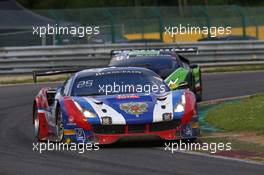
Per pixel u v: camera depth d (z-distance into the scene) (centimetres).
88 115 3072
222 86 6319
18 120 4509
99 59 8169
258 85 6303
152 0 19575
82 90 3350
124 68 3522
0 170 2603
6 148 3250
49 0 19288
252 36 9500
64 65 8044
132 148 3059
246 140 3228
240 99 5150
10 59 7900
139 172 2450
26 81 7344
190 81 4756
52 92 3644
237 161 2645
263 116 3891
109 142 3038
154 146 3108
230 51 8488
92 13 9094
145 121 3028
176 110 3097
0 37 8569
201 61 8381
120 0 19012
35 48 7962
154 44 8375
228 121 3888
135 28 9288
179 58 5141
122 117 3036
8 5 9556
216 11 9688
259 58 8631
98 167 2589
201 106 4916
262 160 2658
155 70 4759
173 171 2452
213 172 2408
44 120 3556
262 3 19200
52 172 2516
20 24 8850
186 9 9719
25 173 2519
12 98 5866
